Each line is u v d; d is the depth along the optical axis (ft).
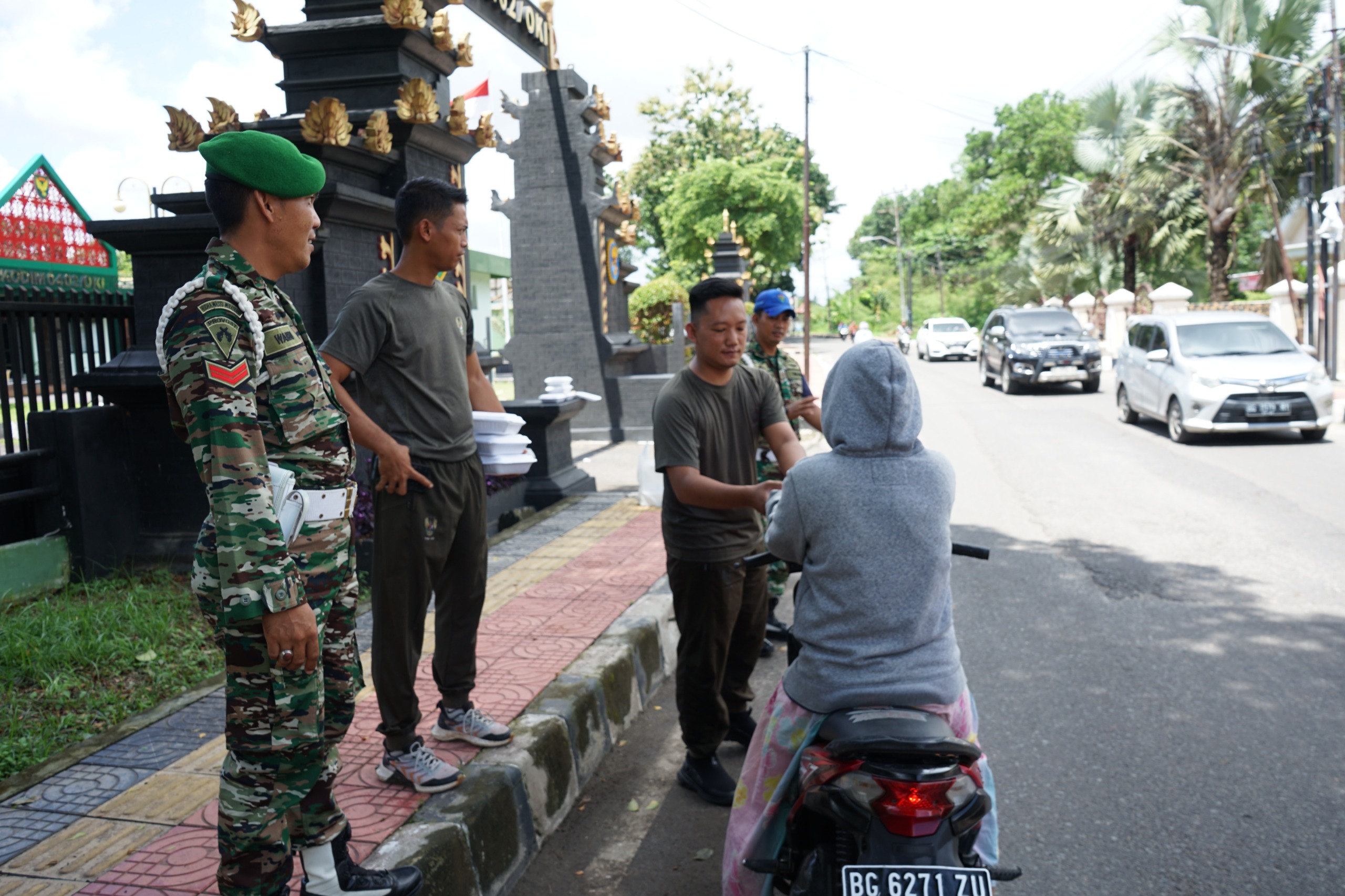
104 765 11.25
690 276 125.08
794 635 8.07
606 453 42.57
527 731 11.71
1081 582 21.11
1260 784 11.76
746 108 146.41
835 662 7.61
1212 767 12.26
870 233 319.47
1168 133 103.30
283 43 22.43
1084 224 124.47
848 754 6.85
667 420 10.94
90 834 9.56
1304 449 38.42
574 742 12.33
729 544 11.12
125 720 12.82
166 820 9.82
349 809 9.80
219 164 6.93
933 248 239.50
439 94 24.67
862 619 7.52
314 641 6.77
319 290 20.27
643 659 15.52
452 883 9.18
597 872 10.41
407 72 22.93
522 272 47.01
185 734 12.17
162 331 6.77
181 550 20.16
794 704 7.99
